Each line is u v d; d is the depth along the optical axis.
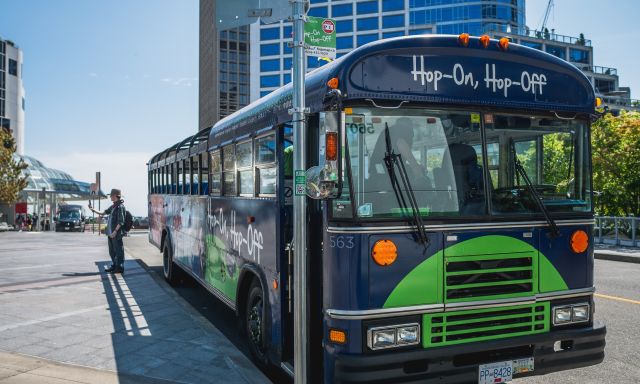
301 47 4.10
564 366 4.50
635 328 7.36
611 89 102.69
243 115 6.54
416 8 92.81
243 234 6.34
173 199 11.27
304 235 4.05
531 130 4.63
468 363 4.21
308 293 4.66
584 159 4.83
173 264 11.33
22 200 59.44
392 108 4.20
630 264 15.23
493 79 4.50
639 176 23.36
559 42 98.88
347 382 3.85
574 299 4.63
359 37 94.62
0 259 15.48
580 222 4.70
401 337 3.99
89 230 46.03
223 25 4.29
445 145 4.32
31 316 7.68
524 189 4.53
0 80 80.31
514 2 94.81
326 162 3.89
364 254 3.98
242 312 6.48
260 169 5.80
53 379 5.05
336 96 3.92
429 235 4.14
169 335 6.64
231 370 5.36
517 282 4.37
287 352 5.02
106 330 6.89
